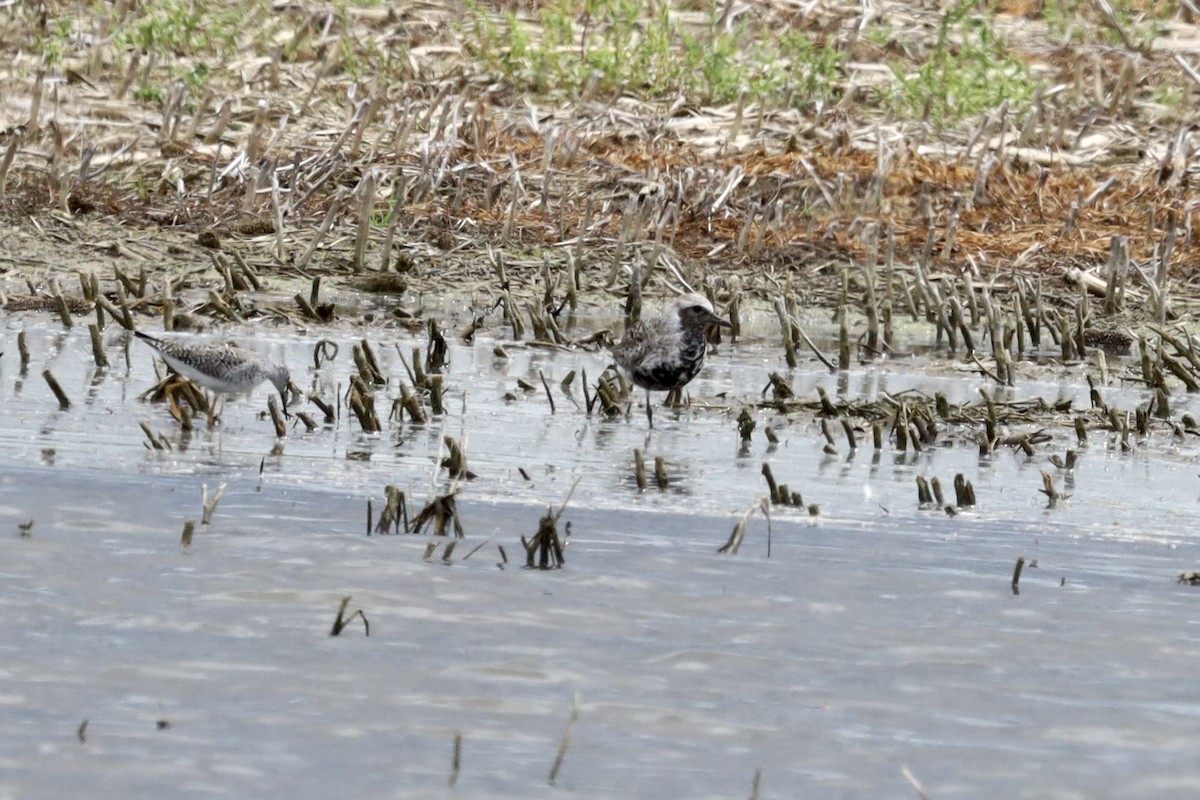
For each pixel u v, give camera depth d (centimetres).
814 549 1532
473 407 2098
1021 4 4025
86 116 3173
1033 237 2992
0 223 2806
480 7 3738
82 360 2217
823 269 2906
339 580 1374
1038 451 2008
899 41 3750
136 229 2862
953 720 1150
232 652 1213
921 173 3120
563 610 1328
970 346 2561
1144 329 2709
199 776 1017
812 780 1050
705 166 3105
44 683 1139
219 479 1677
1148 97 3600
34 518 1500
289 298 2672
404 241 2906
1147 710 1177
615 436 1983
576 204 3025
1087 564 1527
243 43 3544
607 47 3550
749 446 1966
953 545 1571
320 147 3120
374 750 1065
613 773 1045
